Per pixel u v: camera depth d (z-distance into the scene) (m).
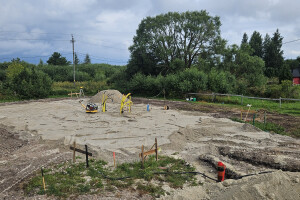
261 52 63.03
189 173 7.70
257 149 10.20
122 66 77.88
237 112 20.42
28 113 19.42
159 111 20.66
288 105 23.55
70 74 58.53
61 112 19.84
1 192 6.34
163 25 39.38
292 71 52.09
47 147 10.52
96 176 7.34
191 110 21.78
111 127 14.34
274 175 6.62
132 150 10.09
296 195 6.06
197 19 37.22
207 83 31.59
